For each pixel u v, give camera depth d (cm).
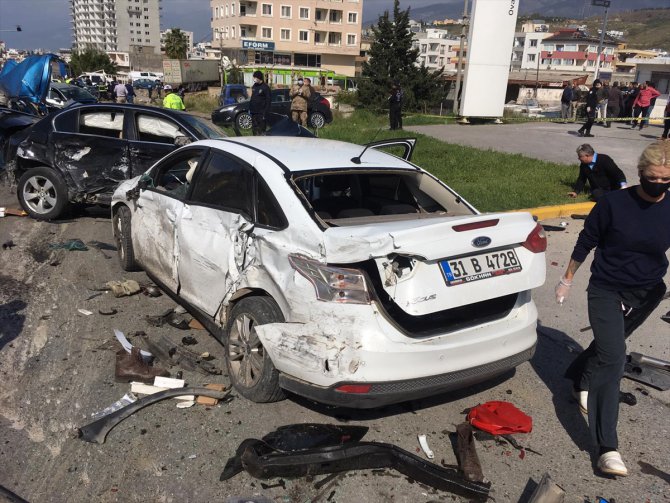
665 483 320
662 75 3828
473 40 2145
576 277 659
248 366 373
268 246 361
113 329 475
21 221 788
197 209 440
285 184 372
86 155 760
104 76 6662
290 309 334
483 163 1284
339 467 314
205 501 290
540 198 966
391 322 317
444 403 391
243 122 2338
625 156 1424
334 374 310
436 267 316
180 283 461
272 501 291
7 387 386
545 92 7175
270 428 349
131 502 289
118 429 344
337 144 475
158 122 790
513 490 310
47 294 544
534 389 416
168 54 10331
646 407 396
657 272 321
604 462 314
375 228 329
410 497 299
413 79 4716
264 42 8981
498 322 356
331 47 9450
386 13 4772
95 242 707
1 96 1498
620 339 324
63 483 300
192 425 349
